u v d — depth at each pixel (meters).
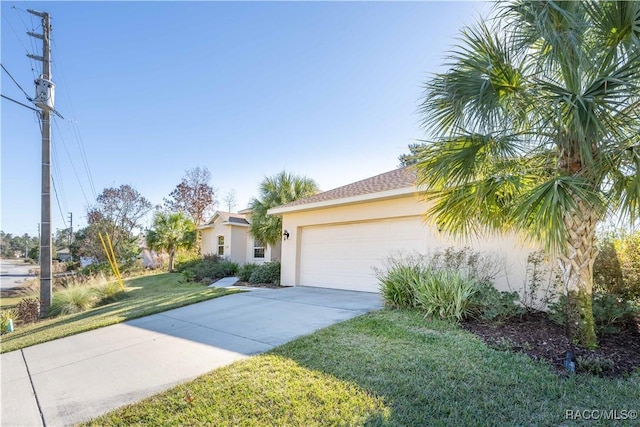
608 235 5.63
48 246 10.45
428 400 3.04
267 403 3.10
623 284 5.43
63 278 15.65
